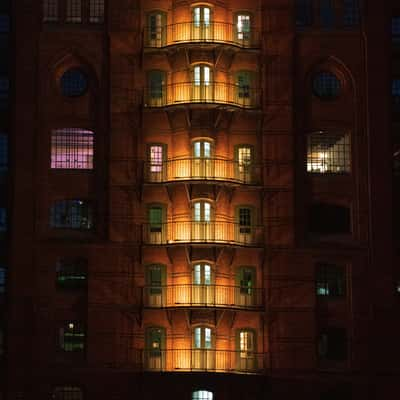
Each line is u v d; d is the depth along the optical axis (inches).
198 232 2447.1
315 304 2443.4
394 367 2432.3
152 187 2469.2
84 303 2428.6
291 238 2459.4
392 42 2564.0
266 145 2492.6
